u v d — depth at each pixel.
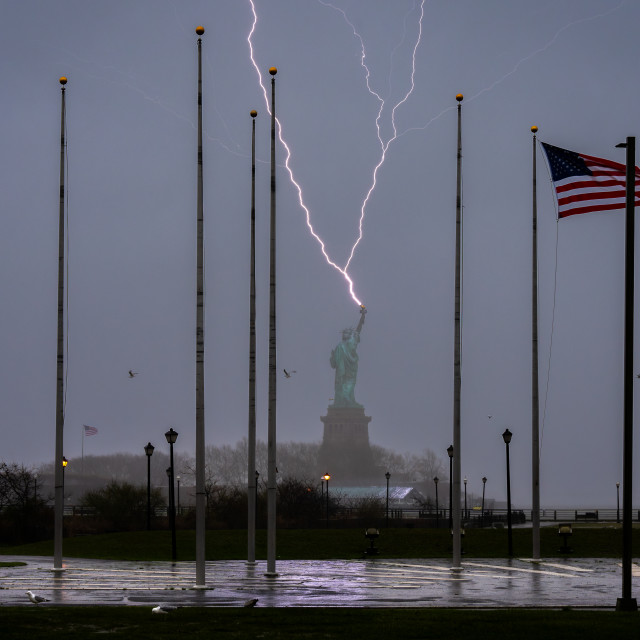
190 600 47.47
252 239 71.19
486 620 38.06
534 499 75.00
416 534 93.69
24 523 124.81
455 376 68.94
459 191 69.88
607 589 54.34
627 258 43.72
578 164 62.62
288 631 35.41
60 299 66.44
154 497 138.75
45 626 36.06
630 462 42.91
